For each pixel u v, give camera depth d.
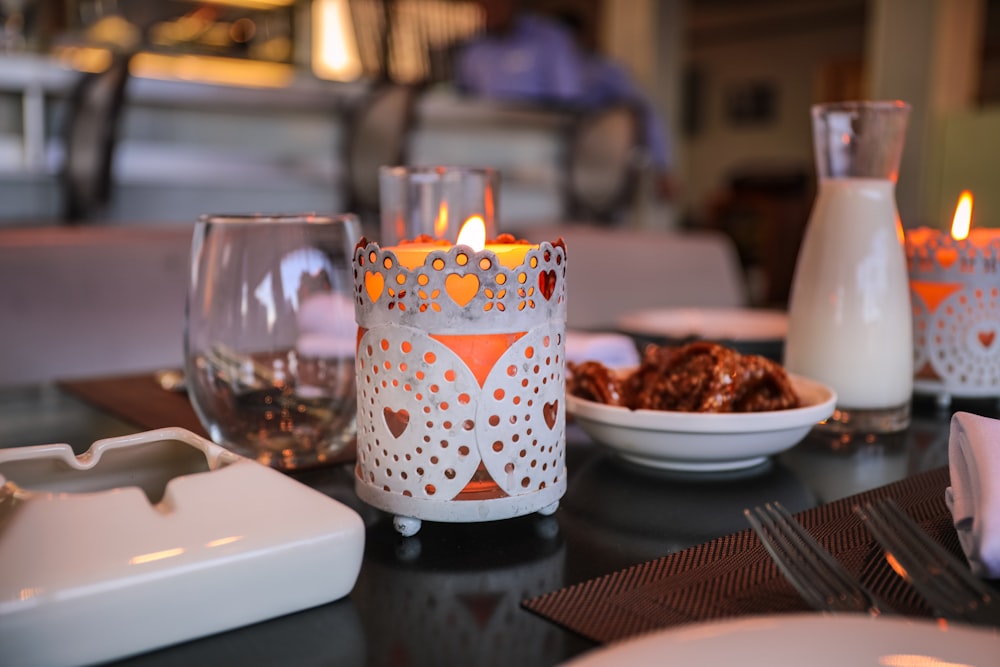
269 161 2.78
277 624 0.35
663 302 1.99
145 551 0.32
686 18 9.94
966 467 0.43
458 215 0.66
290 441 0.57
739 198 6.43
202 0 2.96
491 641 0.34
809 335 0.68
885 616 0.33
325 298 0.56
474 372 0.42
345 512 0.37
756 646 0.25
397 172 0.66
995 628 0.31
